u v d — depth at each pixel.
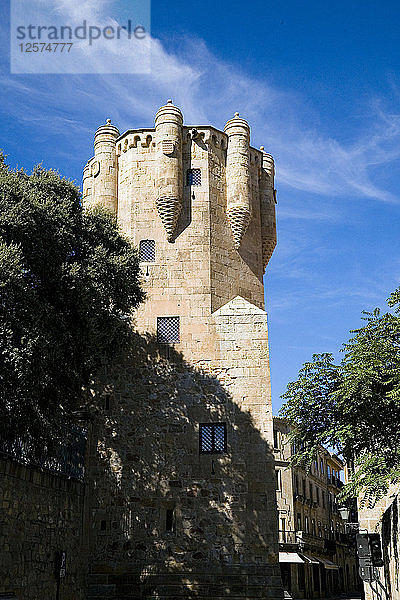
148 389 27.58
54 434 19.80
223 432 26.73
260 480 25.78
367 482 20.44
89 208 26.52
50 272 20.11
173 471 26.36
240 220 30.39
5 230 19.12
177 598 24.59
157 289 28.86
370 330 22.88
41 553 20.73
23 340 17.70
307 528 61.56
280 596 24.12
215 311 28.55
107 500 26.28
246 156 31.27
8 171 21.20
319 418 24.00
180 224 29.70
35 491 20.52
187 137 30.88
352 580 84.56
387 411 22.14
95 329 20.55
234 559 24.91
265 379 27.25
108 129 31.86
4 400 18.02
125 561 25.45
